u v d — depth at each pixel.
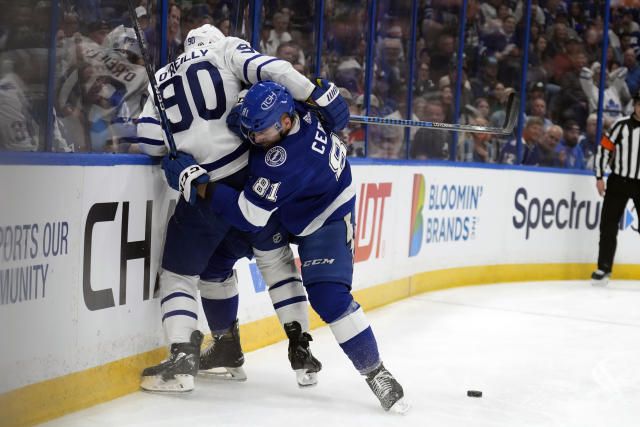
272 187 5.43
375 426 5.55
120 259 5.91
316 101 5.62
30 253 5.10
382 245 10.38
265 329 7.91
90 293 5.64
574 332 9.23
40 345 5.22
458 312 10.19
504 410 6.13
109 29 6.61
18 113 5.76
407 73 11.41
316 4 9.70
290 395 6.23
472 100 12.99
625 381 7.15
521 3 13.27
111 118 6.73
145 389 6.09
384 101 11.13
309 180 5.56
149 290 6.25
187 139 5.69
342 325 5.78
